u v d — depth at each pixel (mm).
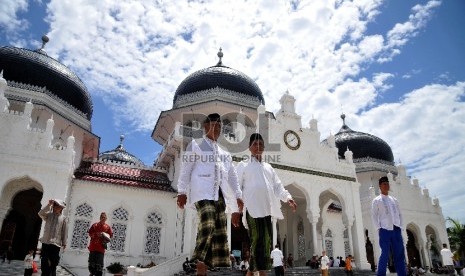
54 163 20047
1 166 19062
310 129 26734
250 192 5102
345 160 27188
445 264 21672
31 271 14258
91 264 8953
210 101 28875
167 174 28500
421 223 30156
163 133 31828
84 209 23266
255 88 31703
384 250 6551
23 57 25125
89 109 28297
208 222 4105
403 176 31594
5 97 21906
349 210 25547
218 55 33969
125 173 26719
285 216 30172
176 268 18469
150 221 24500
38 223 25891
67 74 26672
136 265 22891
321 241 27953
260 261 4766
